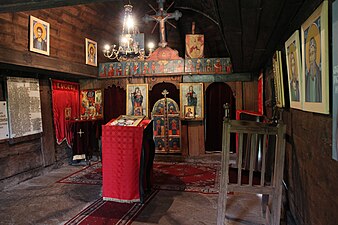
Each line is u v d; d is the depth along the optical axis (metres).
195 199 3.37
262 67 4.35
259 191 2.19
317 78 1.40
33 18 3.59
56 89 5.09
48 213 2.99
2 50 3.17
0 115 3.88
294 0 1.54
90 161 5.51
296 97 1.95
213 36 6.22
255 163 2.67
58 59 4.24
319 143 1.49
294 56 1.92
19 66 3.57
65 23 4.23
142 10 5.62
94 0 1.72
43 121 4.76
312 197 1.66
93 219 2.83
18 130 4.17
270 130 2.15
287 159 2.52
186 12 5.84
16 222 2.78
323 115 1.41
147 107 5.67
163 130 5.71
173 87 5.71
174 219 2.81
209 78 5.50
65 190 3.78
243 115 4.10
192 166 5.08
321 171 1.46
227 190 2.24
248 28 2.12
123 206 3.17
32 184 4.08
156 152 5.71
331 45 1.22
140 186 3.24
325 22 1.24
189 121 5.65
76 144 5.17
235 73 5.38
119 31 5.77
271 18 1.88
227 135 2.22
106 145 3.27
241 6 1.61
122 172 3.23
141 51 5.00
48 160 4.81
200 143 5.61
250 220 2.74
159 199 3.38
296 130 2.11
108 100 5.88
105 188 3.29
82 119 5.57
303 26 1.64
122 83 5.76
